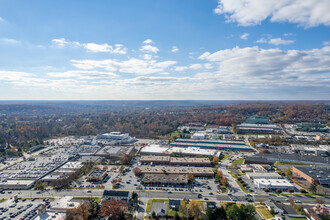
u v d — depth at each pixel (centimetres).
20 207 12062
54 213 11288
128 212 11319
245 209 10388
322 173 15925
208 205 11694
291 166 18788
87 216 10794
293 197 12962
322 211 10825
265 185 14200
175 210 11488
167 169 17275
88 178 15675
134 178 16038
